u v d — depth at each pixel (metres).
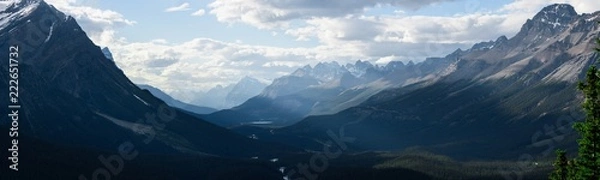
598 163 61.75
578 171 64.81
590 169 62.28
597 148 61.81
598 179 61.84
